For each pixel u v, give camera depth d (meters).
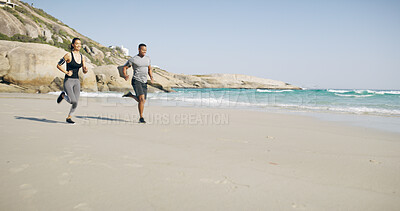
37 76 15.88
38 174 1.92
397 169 2.35
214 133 4.03
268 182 1.96
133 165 2.24
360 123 5.64
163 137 3.57
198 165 2.32
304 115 7.11
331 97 17.80
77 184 1.77
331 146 3.29
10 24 42.50
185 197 1.64
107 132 3.79
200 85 70.06
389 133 4.36
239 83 75.50
